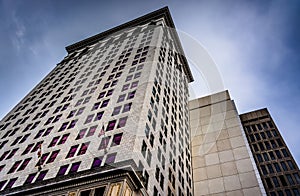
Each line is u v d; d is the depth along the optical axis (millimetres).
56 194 23375
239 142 51625
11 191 25766
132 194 22141
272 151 60094
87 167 26031
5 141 38906
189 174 44438
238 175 44781
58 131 35594
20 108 49375
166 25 72625
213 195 42875
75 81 51000
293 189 50969
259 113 71188
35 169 29312
